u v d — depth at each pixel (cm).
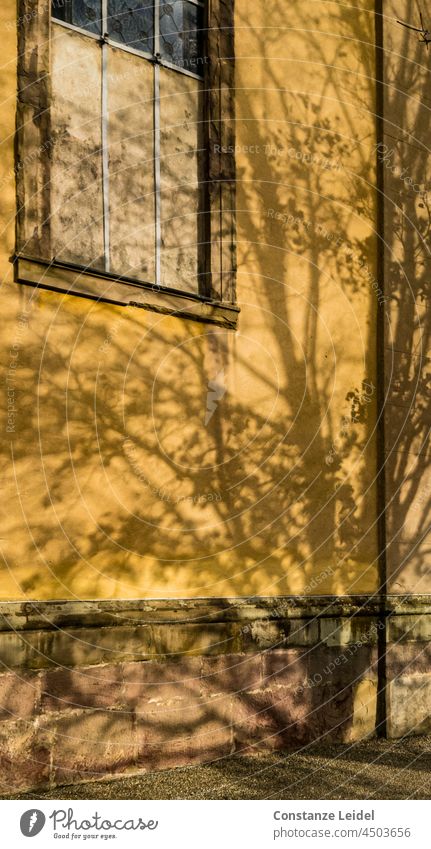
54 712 655
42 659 652
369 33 934
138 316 732
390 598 898
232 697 766
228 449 789
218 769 730
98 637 684
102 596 695
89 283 699
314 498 853
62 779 655
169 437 746
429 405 954
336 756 798
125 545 712
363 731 867
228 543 784
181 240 780
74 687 667
